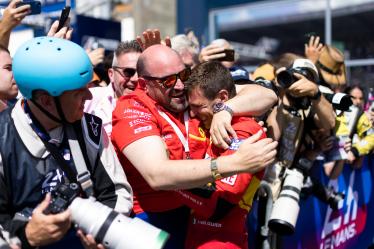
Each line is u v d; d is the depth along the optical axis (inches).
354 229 158.4
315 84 98.8
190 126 82.5
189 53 122.2
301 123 106.9
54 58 61.6
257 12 351.6
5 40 90.2
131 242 58.6
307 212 128.5
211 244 81.0
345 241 152.3
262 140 69.3
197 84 80.7
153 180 71.3
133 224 60.1
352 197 154.8
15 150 63.6
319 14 333.1
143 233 59.2
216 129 77.4
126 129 76.5
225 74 82.4
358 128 150.3
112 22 268.7
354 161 153.5
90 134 69.0
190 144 81.0
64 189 62.0
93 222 59.5
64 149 67.1
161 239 59.1
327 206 138.7
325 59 133.4
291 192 103.0
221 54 111.6
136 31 448.8
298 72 97.7
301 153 112.1
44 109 64.1
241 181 77.2
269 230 106.2
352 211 155.6
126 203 70.8
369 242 170.4
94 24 259.0
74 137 66.9
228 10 360.2
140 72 81.4
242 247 83.8
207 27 366.6
